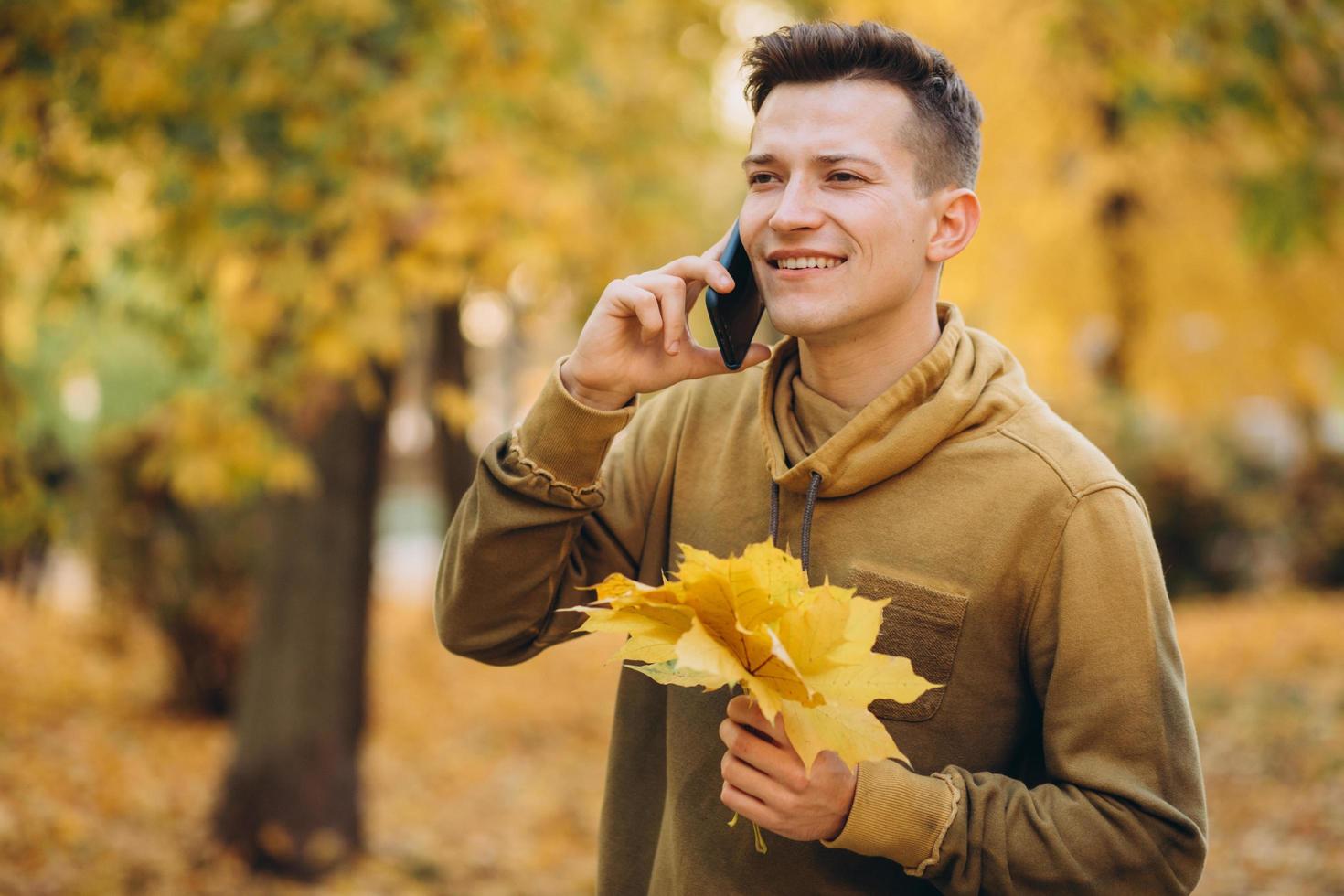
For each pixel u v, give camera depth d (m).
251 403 4.29
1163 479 11.80
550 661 10.88
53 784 6.05
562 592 1.60
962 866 1.27
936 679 1.38
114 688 8.49
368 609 5.61
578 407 1.43
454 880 5.52
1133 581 1.34
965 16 5.79
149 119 3.62
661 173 5.51
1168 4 4.29
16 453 4.33
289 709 5.37
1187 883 1.30
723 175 6.91
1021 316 7.88
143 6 3.57
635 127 5.39
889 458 1.41
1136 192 7.66
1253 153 5.46
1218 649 9.08
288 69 3.73
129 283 4.47
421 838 6.08
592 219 4.52
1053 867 1.27
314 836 5.36
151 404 4.93
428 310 5.45
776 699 1.14
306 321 3.78
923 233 1.41
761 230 1.41
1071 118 6.82
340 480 5.44
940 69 1.42
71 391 5.88
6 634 9.31
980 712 1.39
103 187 3.89
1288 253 5.27
